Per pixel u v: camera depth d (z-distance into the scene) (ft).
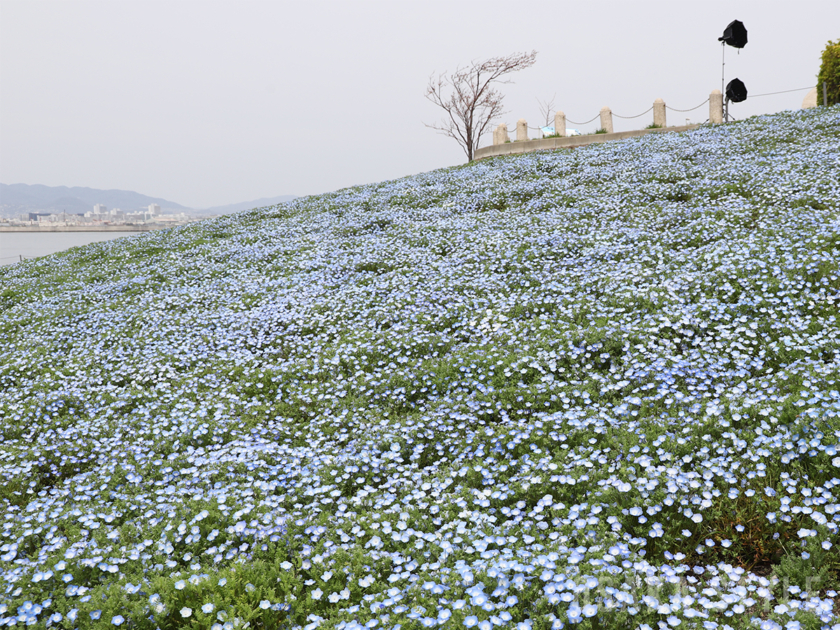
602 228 39.24
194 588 12.19
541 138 111.04
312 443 20.07
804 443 14.46
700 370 20.02
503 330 26.61
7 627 11.42
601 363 22.36
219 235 69.41
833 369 17.94
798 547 12.69
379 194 76.84
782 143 59.47
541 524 13.70
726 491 14.28
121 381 28.94
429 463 18.70
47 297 47.52
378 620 11.05
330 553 13.46
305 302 35.91
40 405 25.30
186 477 18.39
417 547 13.57
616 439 16.85
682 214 39.58
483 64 151.64
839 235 28.53
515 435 18.17
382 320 31.30
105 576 13.26
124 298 43.96
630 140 81.41
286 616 11.84
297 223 67.41
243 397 25.13
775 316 22.86
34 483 18.97
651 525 13.64
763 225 32.65
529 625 10.28
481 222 48.75
